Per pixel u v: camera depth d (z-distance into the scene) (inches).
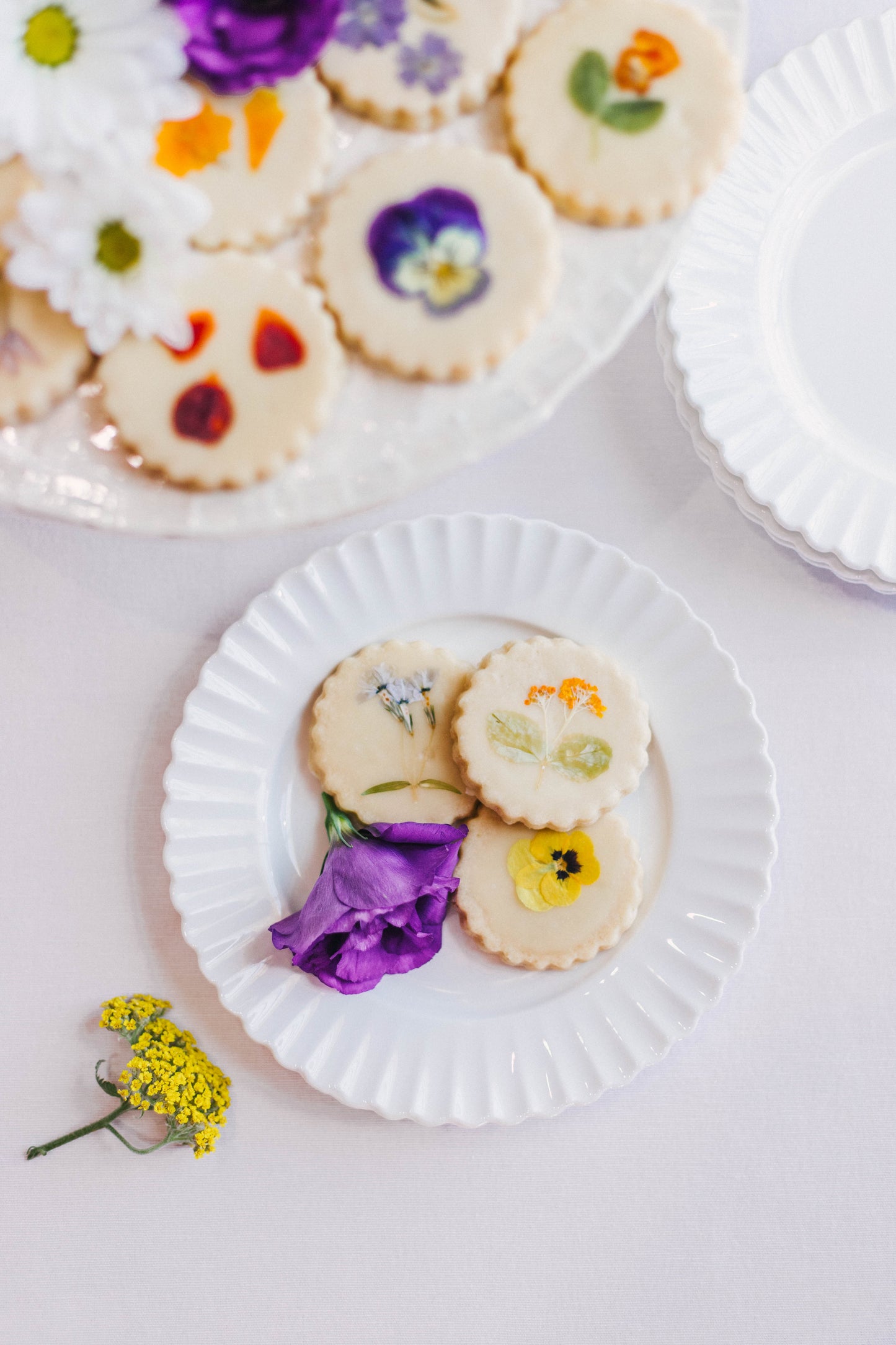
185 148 17.1
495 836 22.3
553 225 17.3
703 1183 23.3
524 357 17.2
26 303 16.8
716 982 22.3
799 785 23.2
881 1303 23.3
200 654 23.0
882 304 22.5
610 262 17.4
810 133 22.4
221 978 22.2
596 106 17.2
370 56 17.1
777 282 22.5
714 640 22.2
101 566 22.9
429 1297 23.3
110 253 16.4
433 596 22.5
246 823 22.4
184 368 17.0
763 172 22.3
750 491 21.9
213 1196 23.2
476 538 22.2
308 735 22.6
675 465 23.0
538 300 17.1
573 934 22.2
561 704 22.2
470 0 17.2
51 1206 23.1
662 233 17.4
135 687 23.0
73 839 23.0
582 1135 23.3
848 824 23.2
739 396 22.2
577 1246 23.3
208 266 17.1
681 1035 22.3
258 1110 23.1
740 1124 23.3
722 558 23.0
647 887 22.6
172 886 22.1
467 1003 22.6
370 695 22.3
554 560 22.3
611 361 22.8
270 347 17.1
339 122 17.4
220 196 17.1
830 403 22.5
